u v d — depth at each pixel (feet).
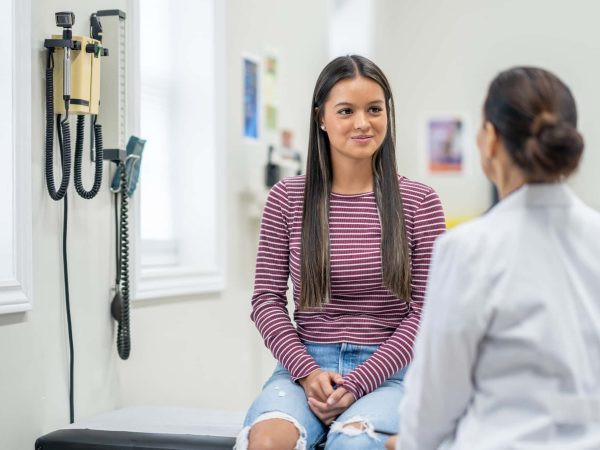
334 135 6.34
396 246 6.26
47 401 7.34
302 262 6.34
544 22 19.52
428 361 4.11
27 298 6.95
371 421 5.53
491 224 4.18
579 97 19.29
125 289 8.20
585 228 4.23
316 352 6.28
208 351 10.29
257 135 11.73
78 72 7.26
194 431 6.85
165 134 10.52
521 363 4.01
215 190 10.50
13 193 6.87
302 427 5.61
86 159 7.86
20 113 6.91
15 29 6.86
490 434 4.02
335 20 19.20
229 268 10.88
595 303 4.13
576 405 3.95
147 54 10.14
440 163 20.17
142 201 10.04
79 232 7.79
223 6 10.58
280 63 12.56
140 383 8.84
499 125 4.25
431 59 20.22
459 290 4.04
